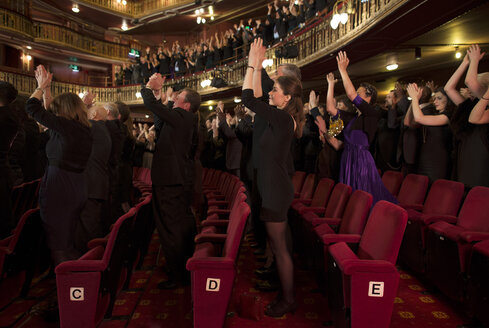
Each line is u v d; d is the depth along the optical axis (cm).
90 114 276
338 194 272
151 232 313
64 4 1642
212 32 1814
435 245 226
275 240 209
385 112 426
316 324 202
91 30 1828
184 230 253
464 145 261
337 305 180
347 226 230
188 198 269
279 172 204
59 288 172
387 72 888
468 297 191
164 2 1712
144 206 256
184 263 250
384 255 167
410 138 334
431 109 329
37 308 216
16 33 1435
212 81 1056
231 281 172
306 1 814
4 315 213
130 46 1878
